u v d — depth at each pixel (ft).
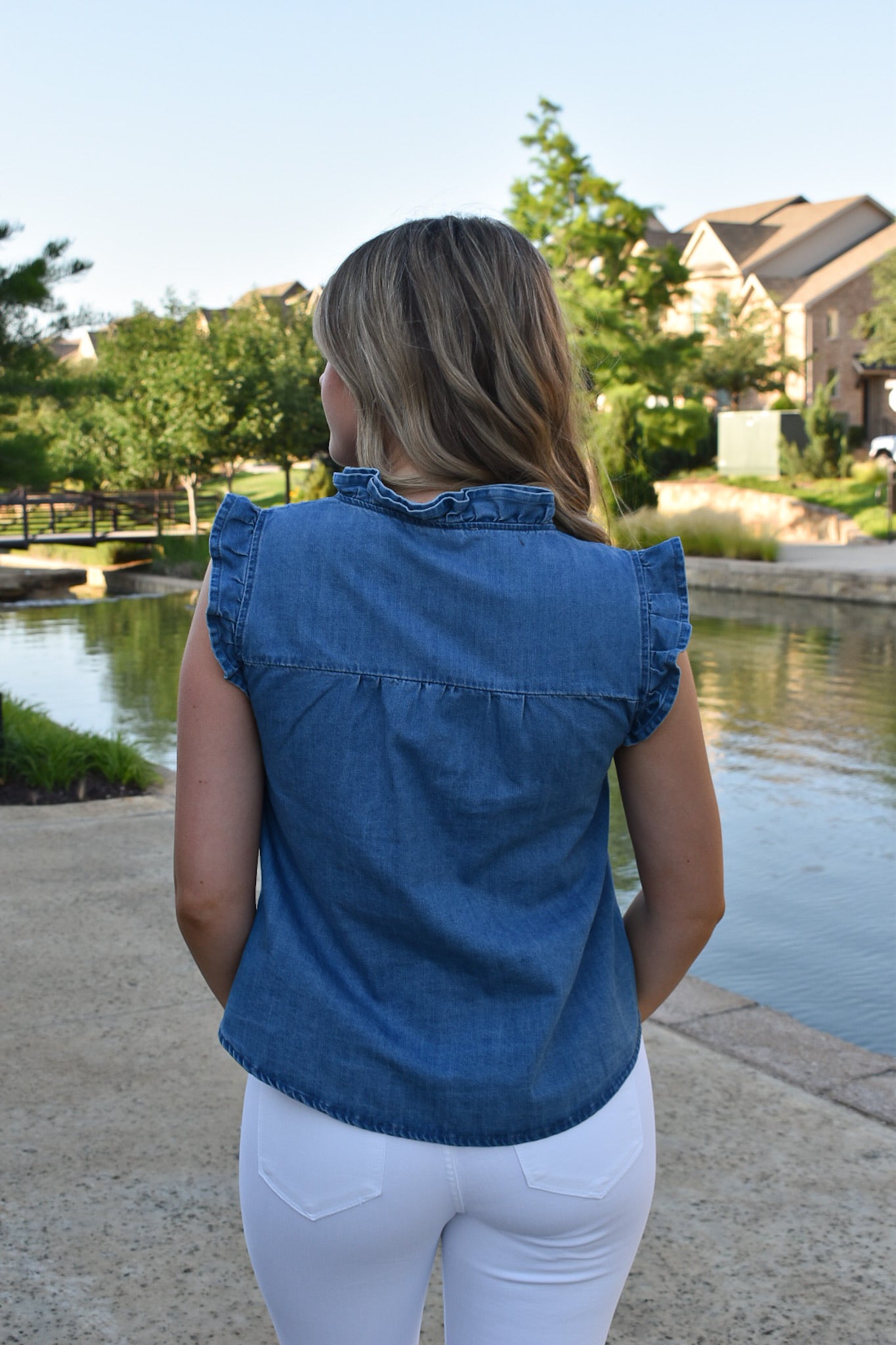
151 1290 7.07
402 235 3.50
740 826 22.58
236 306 122.62
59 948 12.74
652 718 3.40
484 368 3.42
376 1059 3.27
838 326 141.28
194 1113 9.19
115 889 14.89
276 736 3.30
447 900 3.27
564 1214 3.39
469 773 3.25
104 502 100.63
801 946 16.21
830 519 89.25
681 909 3.64
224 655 3.32
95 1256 7.39
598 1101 3.42
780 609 61.11
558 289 3.64
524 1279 3.48
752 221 170.19
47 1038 10.50
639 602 3.39
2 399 32.53
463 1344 3.58
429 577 3.29
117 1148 8.65
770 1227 7.61
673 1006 11.37
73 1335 6.66
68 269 30.07
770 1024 10.93
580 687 3.30
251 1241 3.57
